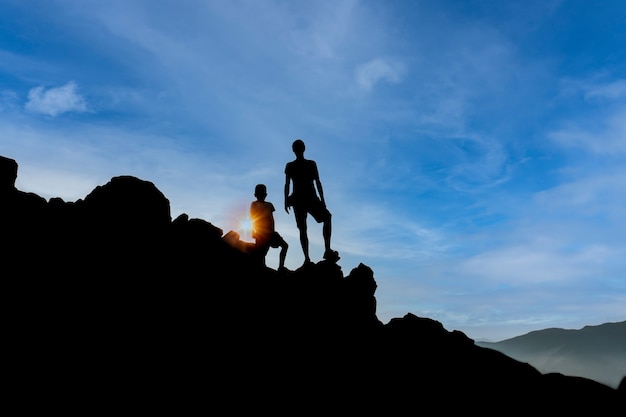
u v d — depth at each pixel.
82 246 8.32
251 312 9.04
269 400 6.97
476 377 9.57
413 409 8.06
